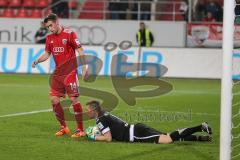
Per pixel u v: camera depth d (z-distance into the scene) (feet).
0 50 224.53
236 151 88.84
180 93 171.22
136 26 243.60
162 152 86.12
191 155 84.74
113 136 93.20
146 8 254.27
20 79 202.69
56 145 90.84
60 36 97.35
